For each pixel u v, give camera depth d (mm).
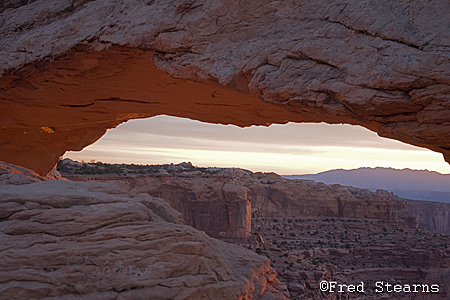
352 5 7738
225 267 10344
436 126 7043
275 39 8445
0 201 9648
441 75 6645
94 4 11062
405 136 7547
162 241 9508
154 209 11234
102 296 8594
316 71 7891
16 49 11953
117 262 8930
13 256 8469
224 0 9047
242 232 56125
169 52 9680
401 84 6941
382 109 7332
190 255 9750
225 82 8742
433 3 7082
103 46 10328
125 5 10242
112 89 12727
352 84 7395
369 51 7336
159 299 8992
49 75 12039
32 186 10547
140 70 11242
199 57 9242
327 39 7828
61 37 11047
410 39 7020
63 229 9109
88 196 10055
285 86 8078
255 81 8430
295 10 8391
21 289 8219
